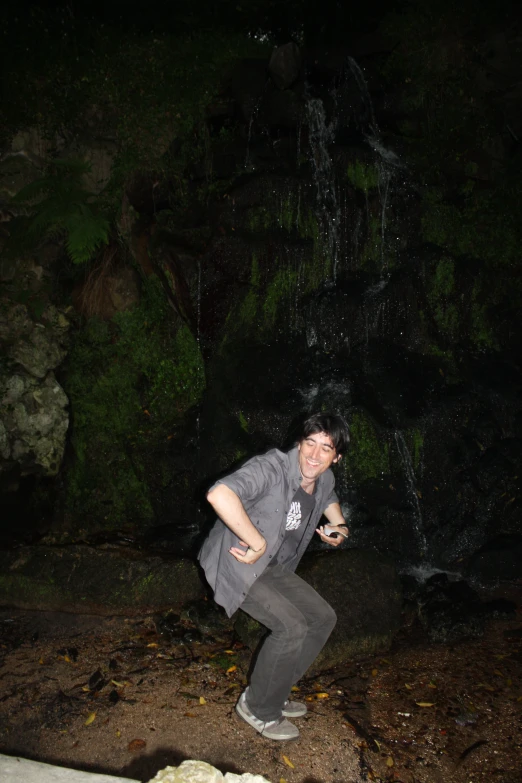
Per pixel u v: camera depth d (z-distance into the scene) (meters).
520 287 6.57
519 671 3.61
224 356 6.00
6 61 6.13
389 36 7.05
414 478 5.26
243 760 2.87
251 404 5.46
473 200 6.76
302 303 6.16
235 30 7.64
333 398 5.38
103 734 3.06
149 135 6.35
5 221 6.10
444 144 6.87
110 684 3.49
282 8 7.93
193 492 5.67
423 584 4.64
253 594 2.85
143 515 5.80
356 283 6.27
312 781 2.76
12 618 4.28
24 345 5.80
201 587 4.48
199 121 6.59
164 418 5.98
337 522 3.22
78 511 5.80
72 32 6.47
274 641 2.84
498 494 5.22
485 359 6.23
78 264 6.13
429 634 4.01
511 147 6.96
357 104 6.96
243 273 5.95
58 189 5.89
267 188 6.07
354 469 5.27
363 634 3.83
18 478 5.75
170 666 3.67
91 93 6.30
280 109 6.59
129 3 7.11
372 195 6.33
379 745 3.00
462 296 6.23
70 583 4.39
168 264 5.92
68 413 5.94
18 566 4.50
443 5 6.93
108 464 5.91
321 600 2.98
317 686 3.48
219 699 3.33
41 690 3.44
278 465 2.83
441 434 5.30
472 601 4.37
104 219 5.99
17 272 5.93
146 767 2.84
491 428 5.45
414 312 6.11
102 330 6.12
